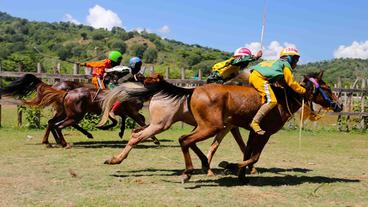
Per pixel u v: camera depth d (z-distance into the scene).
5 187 7.37
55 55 69.38
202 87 7.66
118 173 8.72
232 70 8.79
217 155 11.68
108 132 16.59
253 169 9.19
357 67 63.84
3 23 91.12
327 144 14.97
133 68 11.55
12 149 11.60
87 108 11.98
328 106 8.48
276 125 7.89
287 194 7.34
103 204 6.40
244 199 6.93
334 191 7.63
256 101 7.63
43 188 7.34
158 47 87.50
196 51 79.12
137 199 6.71
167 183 7.93
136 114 12.48
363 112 20.16
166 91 7.75
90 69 17.38
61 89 12.01
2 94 11.48
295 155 12.12
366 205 6.75
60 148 11.97
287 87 7.98
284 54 8.04
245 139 15.70
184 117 8.24
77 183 7.75
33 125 16.70
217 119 7.45
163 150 12.20
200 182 8.13
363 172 9.60
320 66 66.69
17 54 43.12
